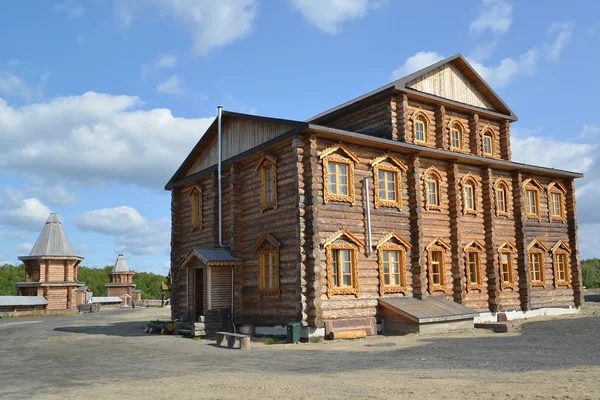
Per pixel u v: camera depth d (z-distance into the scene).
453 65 28.28
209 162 27.86
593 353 14.31
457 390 9.57
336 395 9.52
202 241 27.55
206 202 27.52
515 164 27.98
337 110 27.30
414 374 11.62
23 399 10.23
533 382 10.13
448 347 16.50
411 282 23.27
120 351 18.20
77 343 21.45
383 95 25.23
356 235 21.73
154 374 12.99
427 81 26.81
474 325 22.66
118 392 10.63
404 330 21.17
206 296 23.69
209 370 13.35
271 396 9.66
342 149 21.73
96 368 14.39
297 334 19.72
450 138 27.53
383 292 22.11
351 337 20.23
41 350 19.39
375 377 11.38
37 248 54.81
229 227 24.80
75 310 53.16
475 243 26.08
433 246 24.33
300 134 20.95
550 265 29.95
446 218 25.20
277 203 21.98
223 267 23.41
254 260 23.20
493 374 11.30
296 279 20.52
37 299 51.69
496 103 29.95
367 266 21.88
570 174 31.05
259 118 23.53
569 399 8.54
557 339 17.78
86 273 108.25
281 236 21.67
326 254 20.75
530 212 29.67
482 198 27.06
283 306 21.20
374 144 22.52
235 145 25.73
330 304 20.56
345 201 21.56
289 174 21.55
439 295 24.25
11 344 21.97
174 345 19.64
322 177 21.06
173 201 30.22
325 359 14.78
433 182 25.17
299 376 11.88
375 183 22.62
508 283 27.39
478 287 25.83
